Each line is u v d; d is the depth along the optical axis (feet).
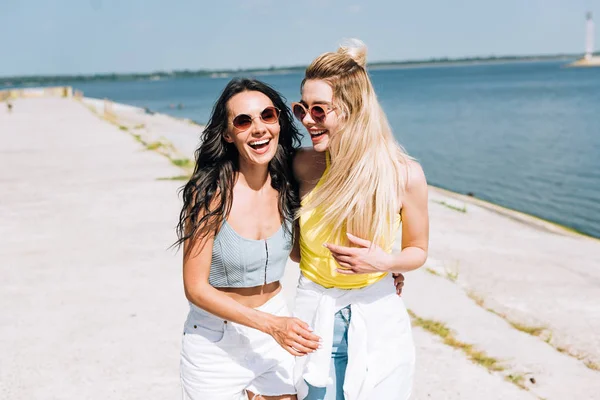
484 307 19.52
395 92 310.86
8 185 40.52
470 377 14.11
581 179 64.39
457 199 47.73
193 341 9.20
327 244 8.70
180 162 49.90
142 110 201.67
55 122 103.14
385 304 9.26
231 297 9.30
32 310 18.35
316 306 9.36
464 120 143.74
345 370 9.27
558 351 16.05
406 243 9.45
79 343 16.05
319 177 9.42
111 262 22.95
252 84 8.84
